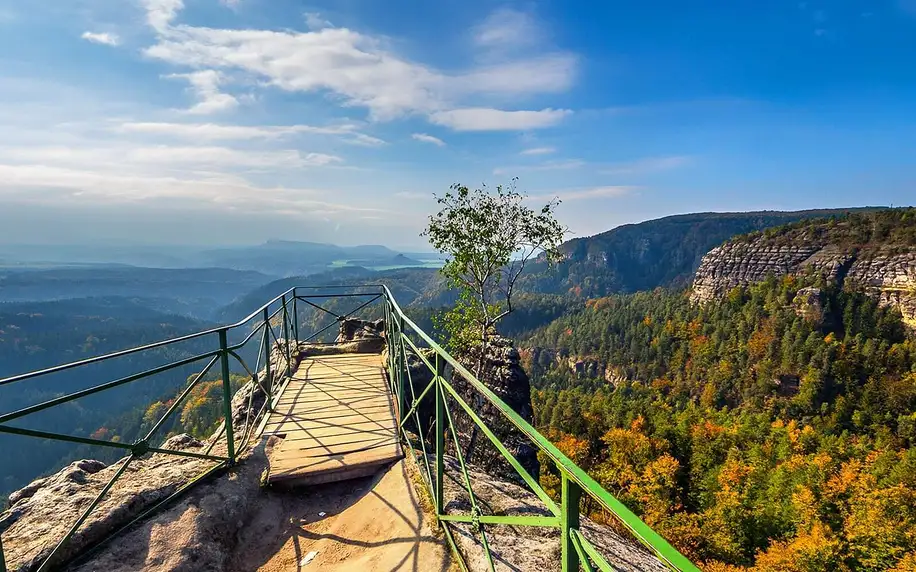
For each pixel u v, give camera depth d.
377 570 3.16
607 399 71.69
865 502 33.16
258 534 3.71
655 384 89.06
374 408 6.11
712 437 47.03
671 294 131.75
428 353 6.05
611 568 1.31
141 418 88.25
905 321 77.19
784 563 28.77
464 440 13.20
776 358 76.56
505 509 3.71
